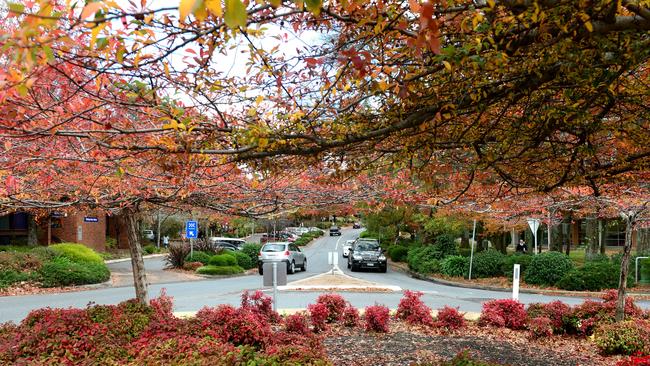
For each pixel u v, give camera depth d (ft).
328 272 76.13
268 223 123.95
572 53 9.72
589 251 72.43
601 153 16.14
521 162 15.61
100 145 11.15
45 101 12.42
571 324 31.68
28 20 5.56
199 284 62.95
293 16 10.98
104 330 21.16
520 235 129.59
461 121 13.26
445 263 71.77
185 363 16.28
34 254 60.54
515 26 9.68
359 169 16.06
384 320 31.37
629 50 9.58
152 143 11.81
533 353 26.48
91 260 64.80
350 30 10.78
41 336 19.97
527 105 13.28
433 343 28.48
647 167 15.39
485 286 62.85
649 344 25.64
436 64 10.50
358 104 12.50
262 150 11.59
